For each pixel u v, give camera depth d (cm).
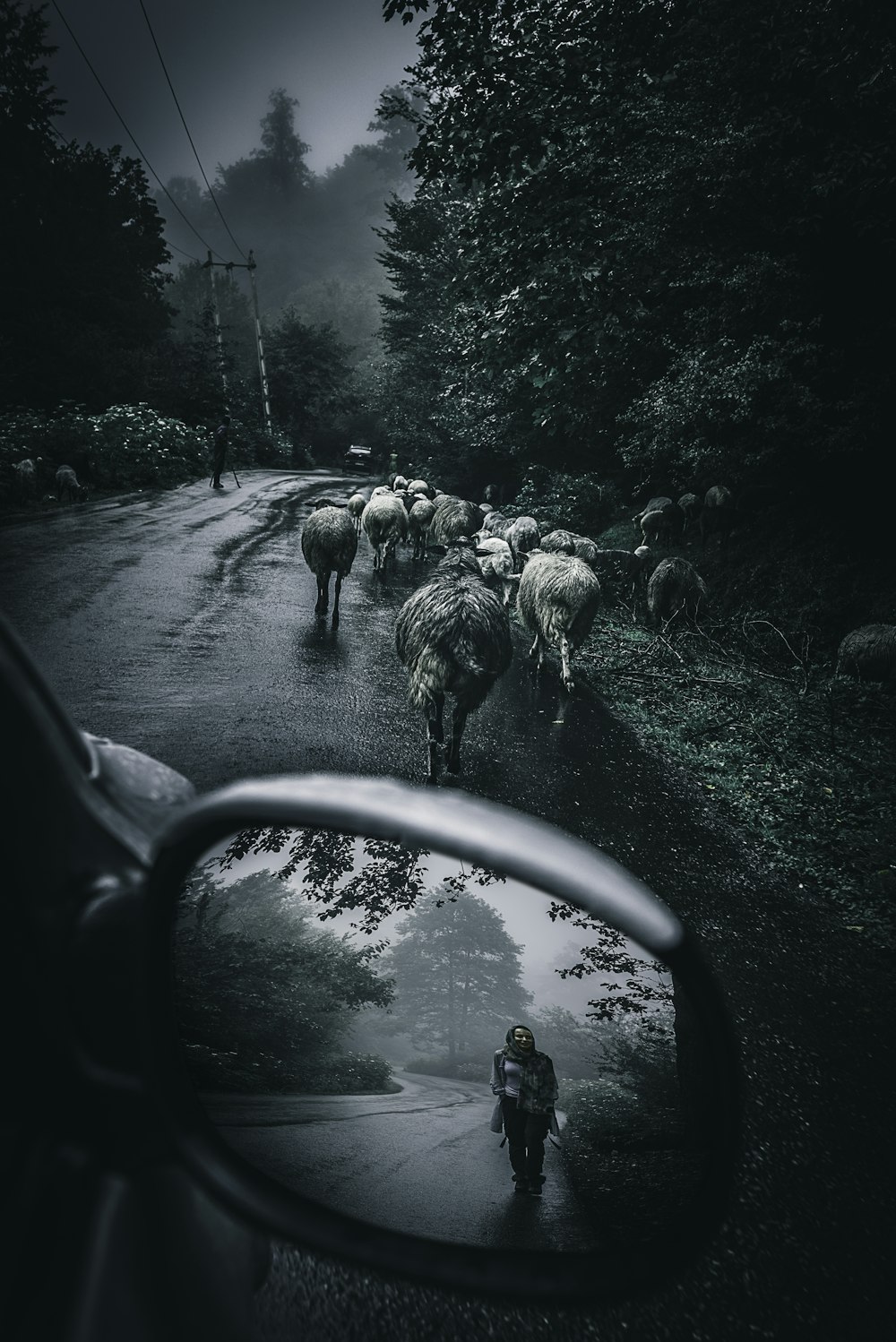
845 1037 450
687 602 1462
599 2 1286
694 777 853
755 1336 247
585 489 2483
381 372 5628
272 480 3759
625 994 133
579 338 1499
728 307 1584
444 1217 160
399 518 1684
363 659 1062
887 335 1491
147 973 71
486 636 671
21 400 3759
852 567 1563
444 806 71
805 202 1384
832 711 1123
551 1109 159
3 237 4456
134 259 5238
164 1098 70
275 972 158
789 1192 320
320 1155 160
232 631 1112
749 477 1819
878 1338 257
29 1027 67
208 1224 81
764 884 637
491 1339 216
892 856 730
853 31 1078
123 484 2766
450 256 3781
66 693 788
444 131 1375
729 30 1216
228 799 70
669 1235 76
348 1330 205
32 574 1285
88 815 76
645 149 1391
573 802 733
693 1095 79
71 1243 65
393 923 133
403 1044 145
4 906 67
